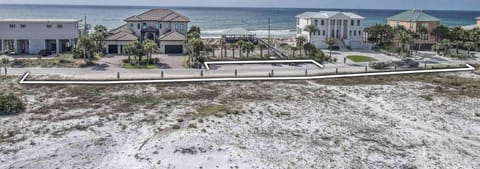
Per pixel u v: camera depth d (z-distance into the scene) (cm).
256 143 3145
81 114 3731
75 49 6881
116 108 3941
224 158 2850
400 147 3159
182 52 7675
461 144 3256
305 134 3378
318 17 8769
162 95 4450
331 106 4216
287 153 2981
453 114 4034
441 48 8275
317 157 2928
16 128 3338
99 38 6975
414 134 3447
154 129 3375
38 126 3397
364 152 3042
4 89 4494
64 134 3238
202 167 2711
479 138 3400
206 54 7312
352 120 3781
